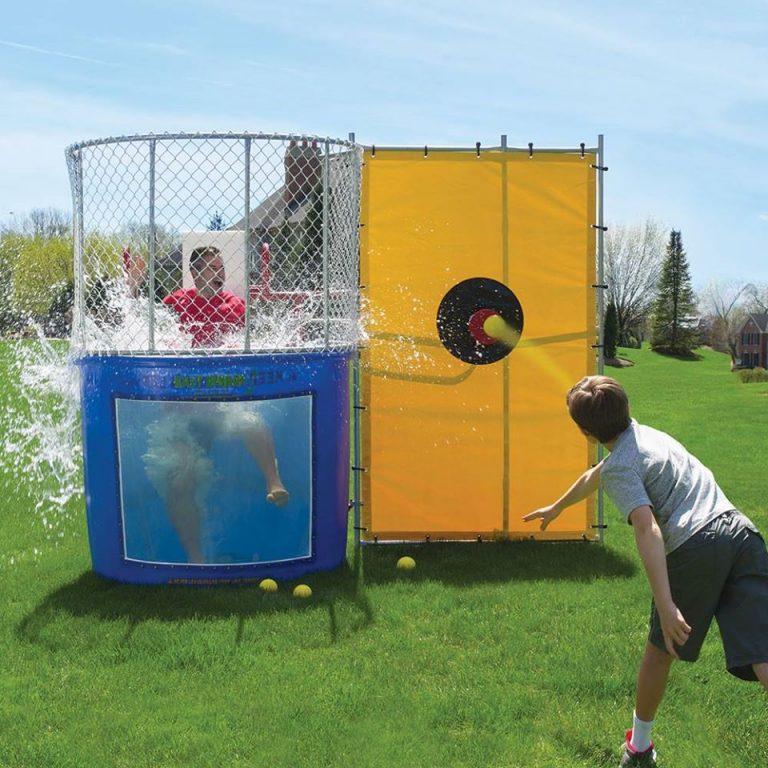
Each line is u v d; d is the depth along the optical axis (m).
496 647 5.15
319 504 6.54
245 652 5.05
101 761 3.84
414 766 3.81
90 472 6.46
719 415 19.58
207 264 6.54
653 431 3.87
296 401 6.32
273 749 3.94
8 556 7.11
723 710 4.34
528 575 6.66
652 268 78.75
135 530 6.28
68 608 5.80
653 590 3.45
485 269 7.56
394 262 7.54
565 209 7.59
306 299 6.83
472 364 7.61
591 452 7.69
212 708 4.34
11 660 4.96
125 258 6.50
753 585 3.55
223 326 6.60
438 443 7.64
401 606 5.88
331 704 4.39
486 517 7.69
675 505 3.67
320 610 5.76
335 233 6.87
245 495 6.25
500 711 4.30
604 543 7.59
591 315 7.64
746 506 9.12
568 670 4.77
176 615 5.68
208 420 6.15
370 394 7.59
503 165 7.54
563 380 7.65
